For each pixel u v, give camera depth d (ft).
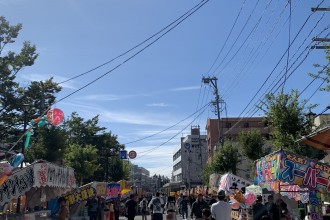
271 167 33.42
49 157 91.25
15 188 35.73
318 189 30.86
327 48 44.55
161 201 64.75
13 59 83.05
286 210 42.80
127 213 67.62
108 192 79.15
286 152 31.24
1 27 82.74
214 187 90.99
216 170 146.82
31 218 39.34
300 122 69.87
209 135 277.85
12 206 63.26
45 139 91.50
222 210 35.40
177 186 329.93
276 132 70.95
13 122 86.99
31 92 85.87
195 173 357.20
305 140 36.42
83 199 60.23
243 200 56.34
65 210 43.83
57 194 50.93
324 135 34.53
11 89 84.99
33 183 35.70
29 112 86.63
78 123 163.43
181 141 374.63
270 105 71.31
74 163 129.70
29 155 90.79
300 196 48.73
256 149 121.80
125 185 114.52
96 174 183.01
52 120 44.42
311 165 31.09
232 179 62.18
